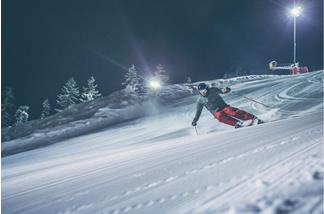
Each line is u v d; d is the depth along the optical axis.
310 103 18.12
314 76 26.03
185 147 10.00
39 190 7.60
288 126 10.36
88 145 18.83
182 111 22.95
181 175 5.83
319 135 7.20
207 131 16.53
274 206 3.12
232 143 8.73
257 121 14.00
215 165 6.04
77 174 8.93
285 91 22.50
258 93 23.55
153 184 5.62
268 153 6.12
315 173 3.94
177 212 3.85
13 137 25.34
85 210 4.95
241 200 3.62
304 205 3.01
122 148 15.60
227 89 14.57
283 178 4.10
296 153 5.60
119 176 7.17
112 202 5.05
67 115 27.78
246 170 5.09
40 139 23.34
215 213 3.43
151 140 16.80
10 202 6.83
